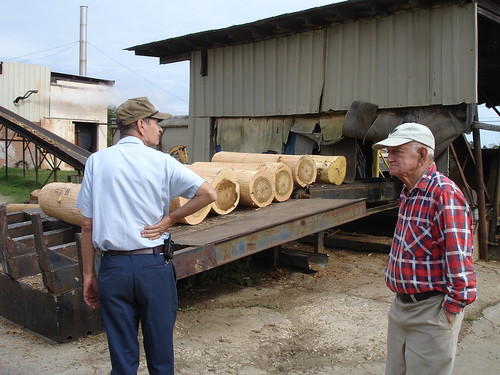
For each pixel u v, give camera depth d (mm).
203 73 12438
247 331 4902
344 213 6660
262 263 7520
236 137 12008
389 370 2986
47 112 25469
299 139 10914
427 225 2676
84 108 26859
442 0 8453
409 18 8938
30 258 4875
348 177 9992
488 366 4371
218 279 6621
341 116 10109
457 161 8992
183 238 4914
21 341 4434
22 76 24594
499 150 9844
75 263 4574
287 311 5578
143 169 2830
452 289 2562
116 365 2805
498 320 5574
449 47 8492
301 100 10617
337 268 7559
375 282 6832
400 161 2781
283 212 6121
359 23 9602
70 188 5883
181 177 2895
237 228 5281
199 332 4836
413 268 2713
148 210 2818
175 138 22984
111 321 2816
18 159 24203
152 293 2801
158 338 2848
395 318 2875
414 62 8922
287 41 10797
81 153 13688
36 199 8742
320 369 4125
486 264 8430
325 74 10203
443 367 2697
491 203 9398
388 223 9820
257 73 11391
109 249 2799
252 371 4039
